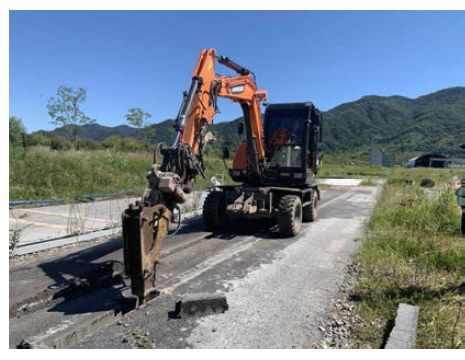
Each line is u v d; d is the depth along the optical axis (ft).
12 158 41.42
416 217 23.24
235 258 17.44
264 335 10.16
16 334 10.04
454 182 34.91
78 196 35.45
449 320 10.78
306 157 24.31
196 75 17.90
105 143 87.97
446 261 15.76
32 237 20.45
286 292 13.21
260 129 24.09
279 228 21.81
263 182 24.85
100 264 15.80
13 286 13.17
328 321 11.03
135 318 11.12
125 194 38.34
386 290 13.06
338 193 52.75
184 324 10.74
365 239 20.86
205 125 18.38
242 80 21.88
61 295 12.87
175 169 15.31
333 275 15.08
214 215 22.90
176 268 15.80
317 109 26.94
